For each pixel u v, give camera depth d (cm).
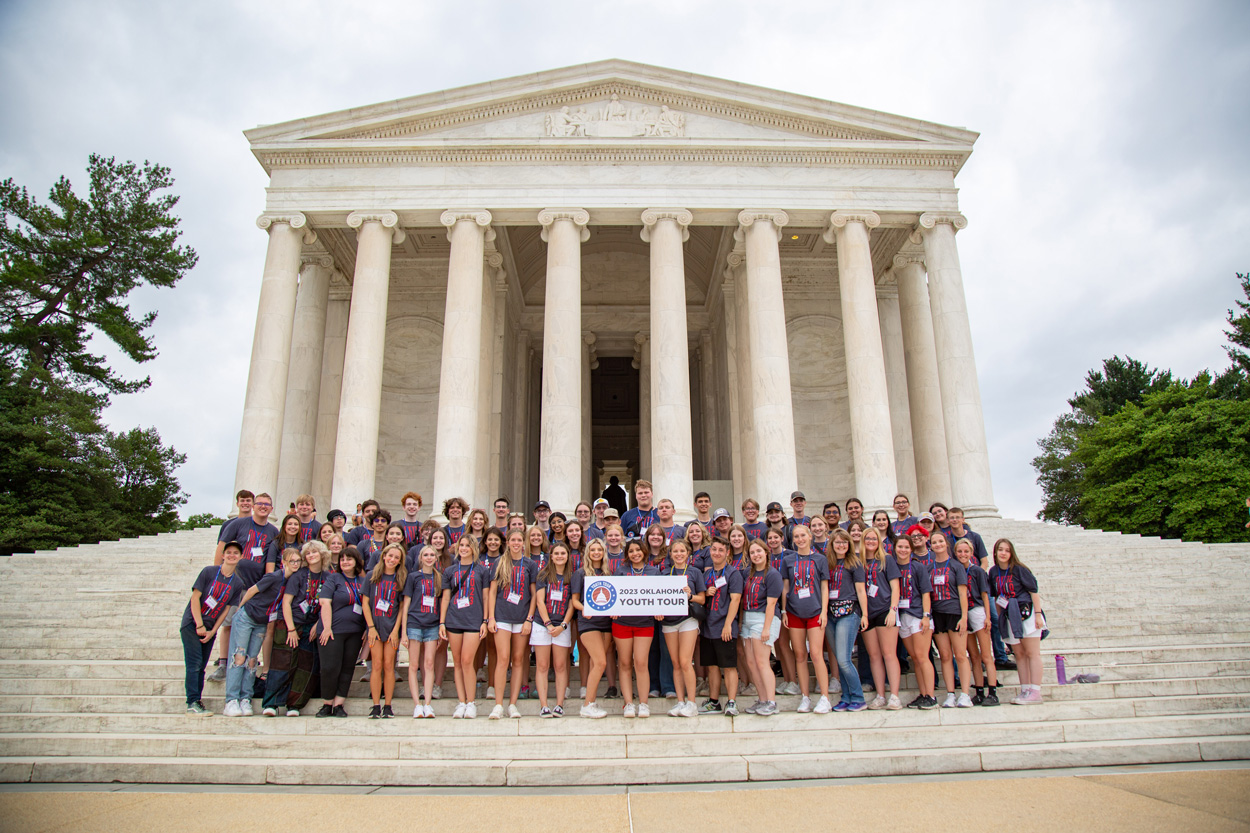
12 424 4181
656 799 929
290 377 3138
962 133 2922
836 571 1264
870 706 1241
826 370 3697
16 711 1279
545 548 1345
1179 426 4722
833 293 3784
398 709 1259
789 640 1323
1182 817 796
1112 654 1457
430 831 806
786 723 1189
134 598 1778
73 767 1057
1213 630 1641
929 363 3197
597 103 2966
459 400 2655
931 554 1326
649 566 1288
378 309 2772
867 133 2942
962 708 1218
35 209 4462
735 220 2955
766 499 2600
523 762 1040
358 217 2847
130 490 5281
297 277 3012
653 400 2714
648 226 2892
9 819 849
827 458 3612
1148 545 2211
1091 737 1147
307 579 1280
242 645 1230
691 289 4188
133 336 4594
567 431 2630
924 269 3291
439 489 2570
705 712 1244
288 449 3070
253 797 950
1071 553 2112
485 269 3297
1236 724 1170
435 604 1266
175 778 1047
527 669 1344
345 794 967
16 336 4403
